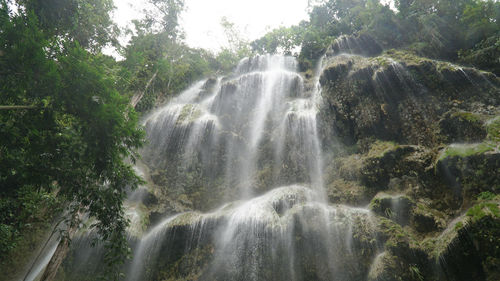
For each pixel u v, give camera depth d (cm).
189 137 1561
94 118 528
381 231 759
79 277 1027
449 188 779
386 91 1171
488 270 566
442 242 660
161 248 1030
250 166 1423
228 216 1027
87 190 606
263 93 1895
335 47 1770
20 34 468
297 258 838
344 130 1254
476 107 942
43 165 519
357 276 739
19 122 493
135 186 671
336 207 949
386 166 957
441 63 1127
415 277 646
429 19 1462
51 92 493
